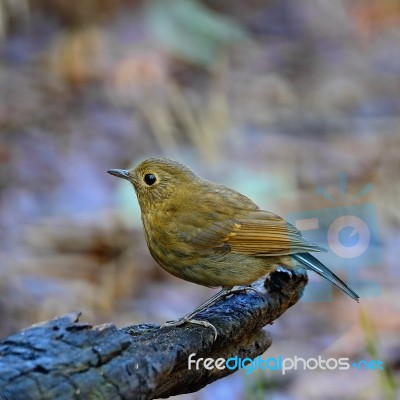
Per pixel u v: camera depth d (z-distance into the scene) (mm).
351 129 17344
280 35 21016
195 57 17266
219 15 20078
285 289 7453
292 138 16797
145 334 6289
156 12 17250
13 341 5328
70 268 12656
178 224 7797
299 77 19344
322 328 11773
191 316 6781
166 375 5789
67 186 14664
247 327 6855
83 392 5238
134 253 13031
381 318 11805
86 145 15742
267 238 7688
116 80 17484
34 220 13609
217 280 7770
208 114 16688
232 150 16047
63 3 19234
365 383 10375
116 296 12297
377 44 20984
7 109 16531
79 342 5359
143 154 15625
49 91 17281
